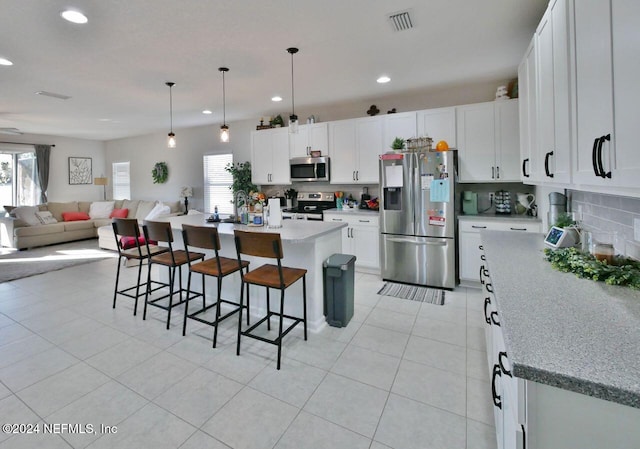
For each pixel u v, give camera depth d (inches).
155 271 189.8
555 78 65.8
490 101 163.0
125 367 91.1
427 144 155.8
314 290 110.7
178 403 76.6
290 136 208.8
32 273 185.8
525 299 49.2
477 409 73.4
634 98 36.5
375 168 182.4
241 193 222.2
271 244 89.9
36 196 305.3
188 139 286.2
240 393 79.8
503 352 45.7
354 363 92.0
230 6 91.1
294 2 89.7
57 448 64.0
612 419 30.3
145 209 288.5
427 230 154.2
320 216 190.7
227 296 131.3
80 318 123.9
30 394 80.0
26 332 112.6
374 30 106.4
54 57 123.6
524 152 102.7
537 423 32.3
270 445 64.4
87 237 292.4
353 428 68.6
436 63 136.6
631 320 41.4
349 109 203.8
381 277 167.3
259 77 149.4
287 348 100.3
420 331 110.7
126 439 66.1
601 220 75.4
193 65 133.7
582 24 50.8
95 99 182.4
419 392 79.5
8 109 202.4
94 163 342.0
